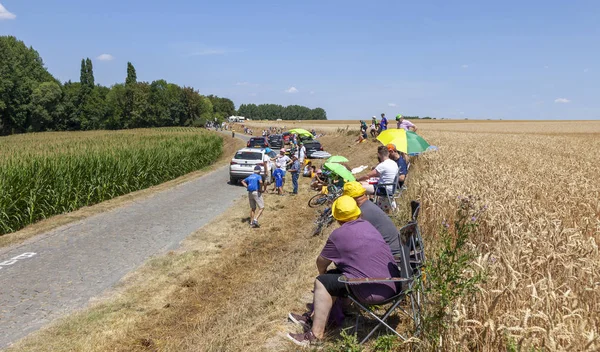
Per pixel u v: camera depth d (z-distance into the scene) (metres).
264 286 6.53
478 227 6.00
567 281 3.79
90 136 54.06
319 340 4.17
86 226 10.66
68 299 6.32
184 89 114.06
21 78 87.25
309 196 15.77
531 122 121.25
